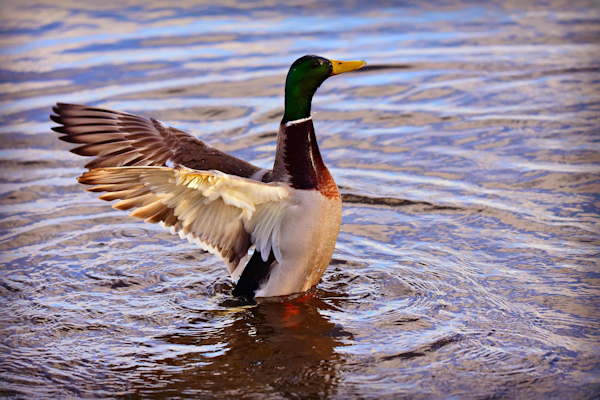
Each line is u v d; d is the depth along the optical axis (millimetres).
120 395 7137
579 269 9250
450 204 11266
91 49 18656
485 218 10750
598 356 7492
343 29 20203
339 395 7008
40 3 22547
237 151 13406
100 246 10344
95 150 9227
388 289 9047
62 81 16609
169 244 10469
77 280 9406
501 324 8148
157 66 17547
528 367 7355
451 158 12953
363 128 14406
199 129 14305
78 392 7207
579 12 21406
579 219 10539
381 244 10203
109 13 21641
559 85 16062
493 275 9219
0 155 13461
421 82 16594
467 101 15461
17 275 9500
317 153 8742
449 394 6977
